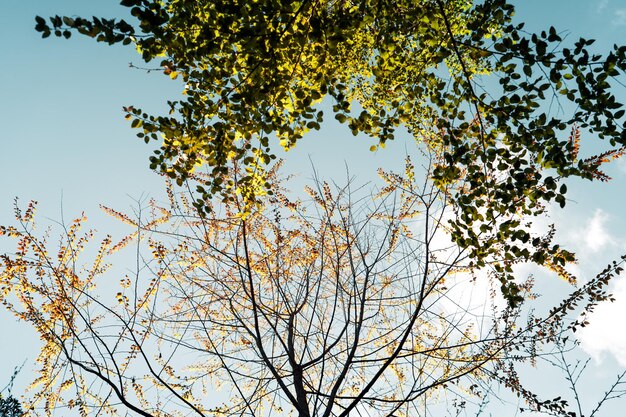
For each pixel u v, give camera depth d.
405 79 4.64
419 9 3.98
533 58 3.42
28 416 4.54
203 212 4.07
